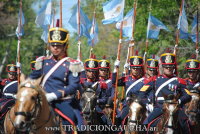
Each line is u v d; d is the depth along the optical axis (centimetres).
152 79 2622
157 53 4634
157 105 2438
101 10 5281
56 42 1933
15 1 7762
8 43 8256
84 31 3391
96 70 2878
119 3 3153
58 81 1927
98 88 2739
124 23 3491
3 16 7594
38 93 1741
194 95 2464
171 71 2472
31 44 7838
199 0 4288
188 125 2359
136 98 2342
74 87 1900
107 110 2744
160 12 4609
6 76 8344
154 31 3575
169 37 4644
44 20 3117
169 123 2156
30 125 1756
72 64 1916
